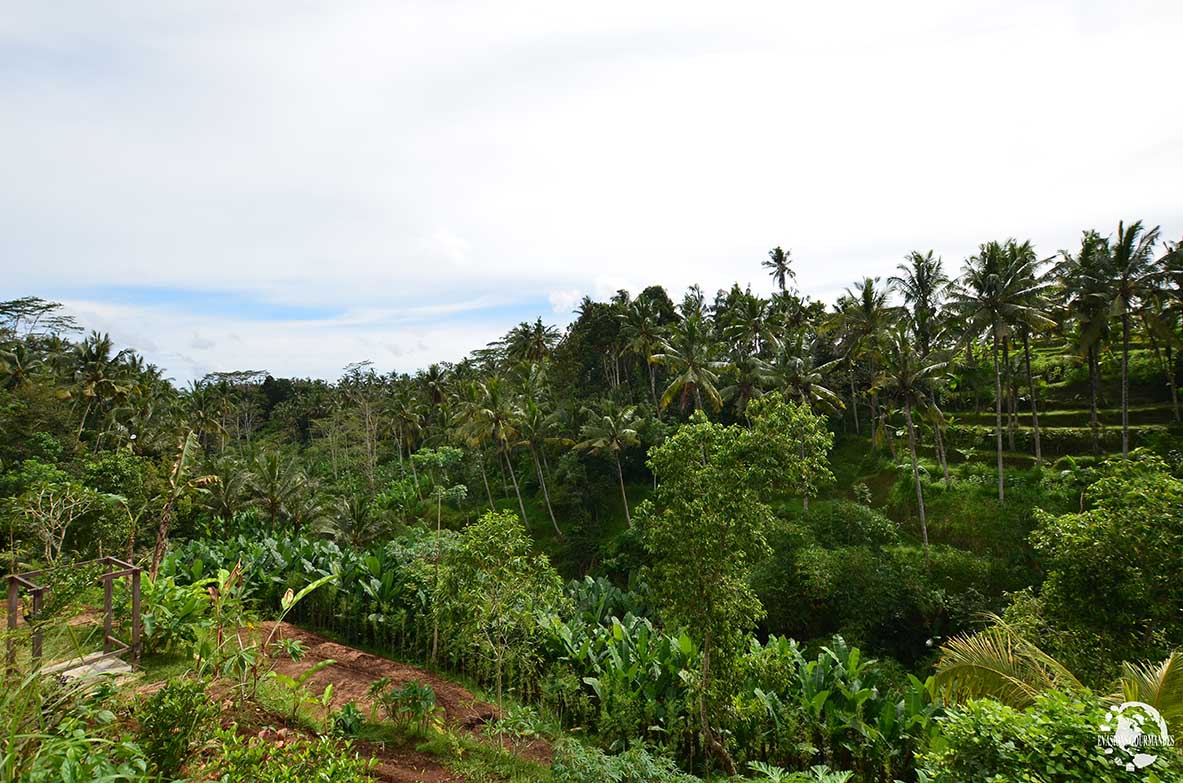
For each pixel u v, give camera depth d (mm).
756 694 11305
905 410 27328
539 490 42781
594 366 51500
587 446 38781
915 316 32094
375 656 14156
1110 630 10078
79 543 14992
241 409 70938
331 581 16328
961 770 5477
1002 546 25156
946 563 23844
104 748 4801
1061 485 27016
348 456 54844
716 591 9391
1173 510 9859
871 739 10500
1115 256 27219
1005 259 27562
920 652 21828
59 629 7809
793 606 22750
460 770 8617
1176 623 9633
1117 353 36812
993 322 27766
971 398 39531
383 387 66750
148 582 11594
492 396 38094
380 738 9258
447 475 46812
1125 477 10945
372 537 30688
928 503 29609
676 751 10961
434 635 14188
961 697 7910
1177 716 6156
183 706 5492
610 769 8258
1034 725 5246
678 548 9453
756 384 35281
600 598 18328
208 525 28484
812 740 11109
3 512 15047
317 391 73500
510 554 10516
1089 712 5316
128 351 38531
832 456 38219
